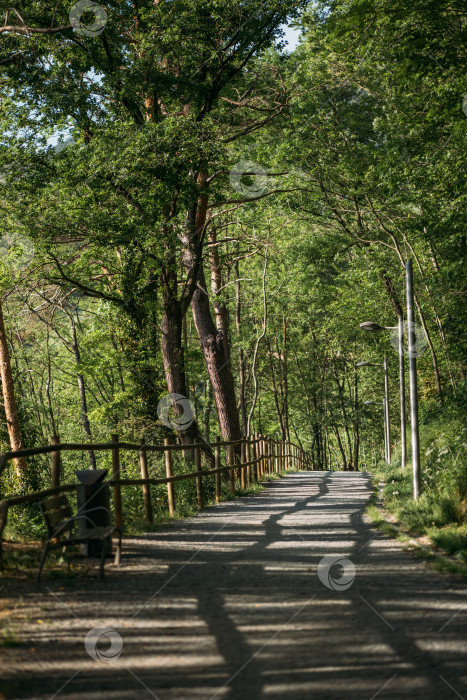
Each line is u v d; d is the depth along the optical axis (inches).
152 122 827.4
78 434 1697.8
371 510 549.3
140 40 845.8
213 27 854.5
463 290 1019.3
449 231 895.7
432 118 798.5
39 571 293.6
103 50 882.1
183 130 813.9
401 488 680.4
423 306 1268.5
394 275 1334.9
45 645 217.2
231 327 2055.9
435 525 458.3
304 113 1142.3
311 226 1430.9
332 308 1541.6
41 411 1598.2
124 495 644.1
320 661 205.2
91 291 981.8
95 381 1658.5
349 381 2657.5
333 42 859.4
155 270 900.0
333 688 185.5
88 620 242.7
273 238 1392.7
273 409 2551.7
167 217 892.0
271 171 1180.5
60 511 324.2
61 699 177.8
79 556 354.3
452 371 1296.8
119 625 237.9
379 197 1240.2
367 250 1346.0
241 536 430.9
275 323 2134.6
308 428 2694.4
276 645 218.8
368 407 2458.2
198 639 224.4
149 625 238.2
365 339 1731.1
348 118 1242.0
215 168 870.4
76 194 843.4
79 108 840.9
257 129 1122.7
